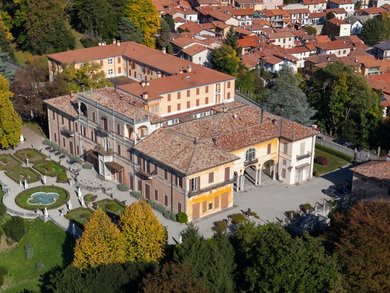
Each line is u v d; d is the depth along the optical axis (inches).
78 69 5954.7
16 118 5206.7
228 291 2866.6
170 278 2706.7
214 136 4446.4
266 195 4510.3
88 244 3221.0
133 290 2952.8
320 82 6560.0
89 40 7849.4
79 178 4731.8
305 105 6072.8
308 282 2753.4
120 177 4633.4
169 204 4197.8
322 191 4606.3
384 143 5674.2
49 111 5369.1
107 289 2970.0
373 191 4266.7
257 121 4773.6
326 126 6235.2
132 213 3353.8
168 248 3432.6
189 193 4005.9
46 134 5664.4
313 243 2930.6
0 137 5142.7
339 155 5324.8
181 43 7849.4
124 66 6919.3
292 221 4121.6
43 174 4815.5
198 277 2837.1
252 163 4532.5
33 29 7495.1
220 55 7308.1
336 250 3034.0
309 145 4714.6
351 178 4862.2
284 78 6102.4
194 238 3014.3
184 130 4527.6
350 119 5999.0
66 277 3041.3
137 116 4404.5
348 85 5935.0
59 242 3966.5
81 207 4291.3
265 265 2790.4
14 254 3956.7
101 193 4507.9
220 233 3181.6
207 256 2935.5
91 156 4921.3
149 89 5462.6
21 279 3752.5
